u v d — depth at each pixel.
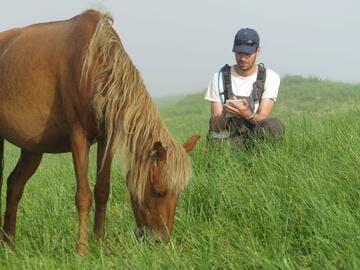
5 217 4.21
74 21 3.78
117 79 3.35
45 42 3.77
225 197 3.87
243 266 2.81
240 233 3.34
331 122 5.66
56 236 3.73
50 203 4.61
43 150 3.99
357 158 3.90
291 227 3.27
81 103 3.49
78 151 3.55
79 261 3.12
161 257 2.95
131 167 3.27
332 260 2.75
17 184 4.22
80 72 3.47
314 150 4.61
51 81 3.66
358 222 3.02
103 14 3.62
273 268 2.65
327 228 3.00
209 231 3.42
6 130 4.08
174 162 3.16
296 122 6.43
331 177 3.70
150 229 3.23
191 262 2.94
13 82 3.85
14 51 3.94
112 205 4.66
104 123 3.46
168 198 3.19
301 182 3.63
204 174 4.31
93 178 5.38
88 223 4.09
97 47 3.45
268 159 4.37
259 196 3.65
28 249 3.63
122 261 2.98
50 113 3.72
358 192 3.39
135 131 3.27
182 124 14.52
